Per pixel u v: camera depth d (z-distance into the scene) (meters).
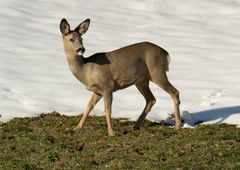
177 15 68.75
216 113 38.59
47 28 60.75
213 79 46.38
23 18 62.72
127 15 67.50
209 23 65.75
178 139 32.47
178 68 49.72
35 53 52.62
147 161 29.03
